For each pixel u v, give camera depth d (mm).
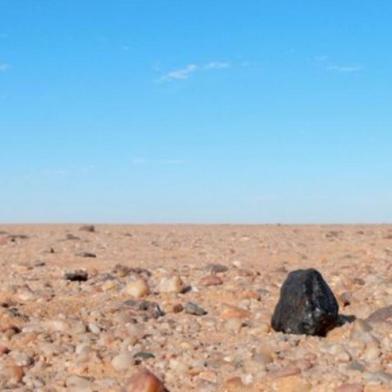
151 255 16891
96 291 11391
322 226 34844
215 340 8414
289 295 8586
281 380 6746
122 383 6883
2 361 7648
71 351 7969
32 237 22938
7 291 11141
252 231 28438
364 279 12484
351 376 6812
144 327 8977
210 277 11977
